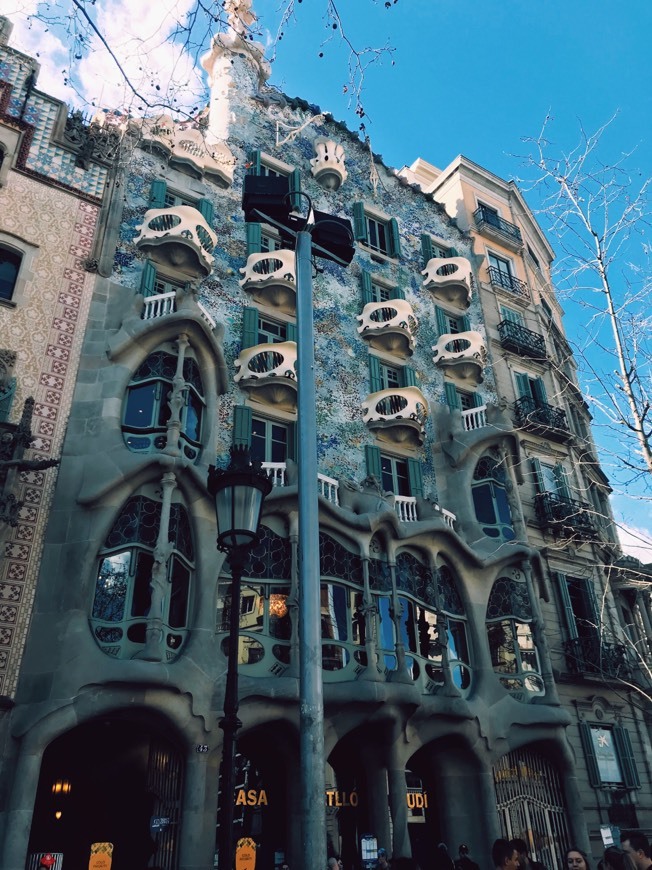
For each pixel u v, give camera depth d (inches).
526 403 999.0
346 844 628.4
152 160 818.2
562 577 872.9
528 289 1164.5
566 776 711.7
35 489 541.3
